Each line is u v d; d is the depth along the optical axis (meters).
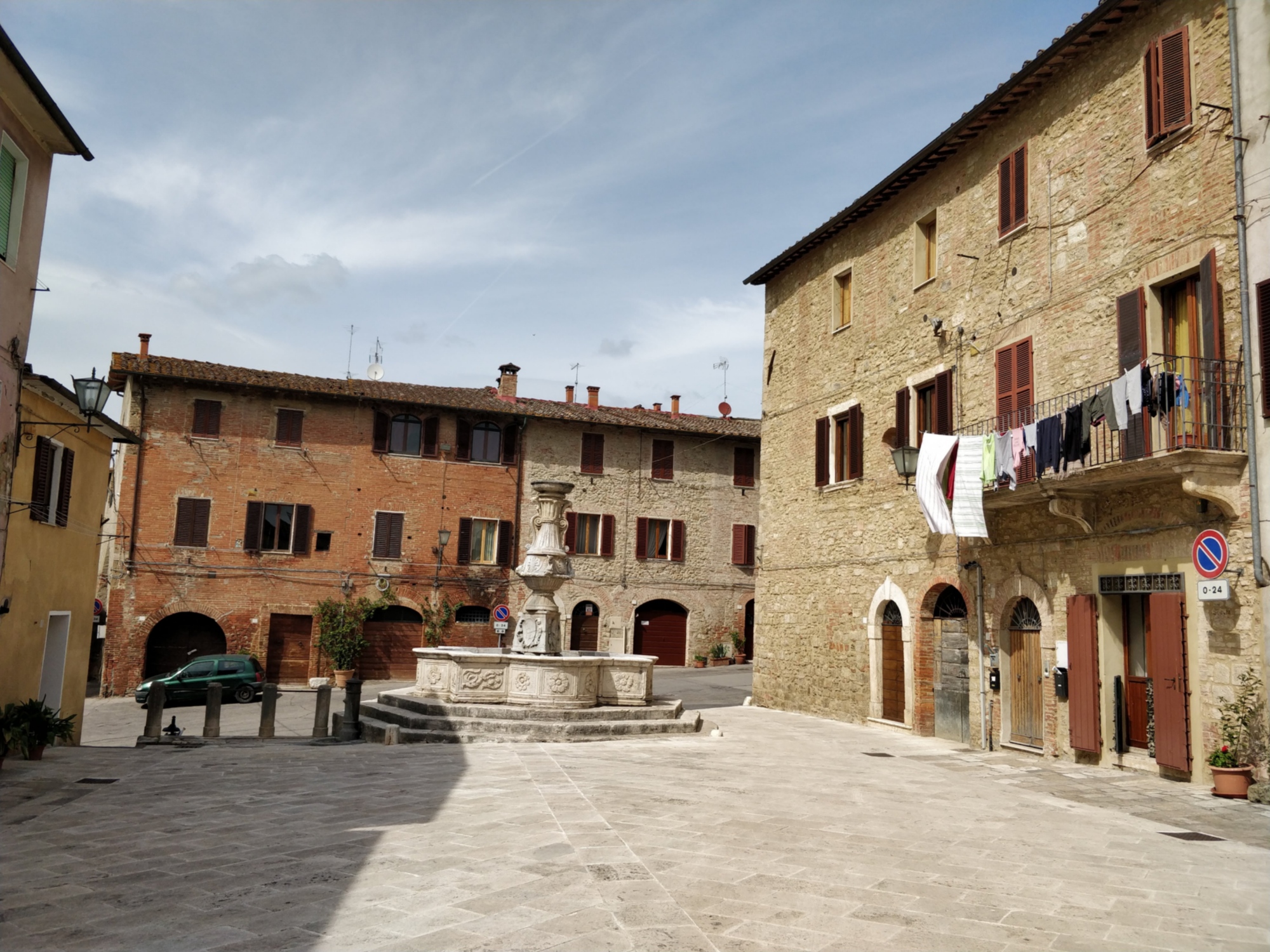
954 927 5.84
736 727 18.45
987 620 16.23
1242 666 11.33
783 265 24.22
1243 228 11.68
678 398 41.69
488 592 35.72
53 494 15.50
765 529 24.42
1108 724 13.49
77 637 16.89
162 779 11.14
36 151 13.17
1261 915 6.28
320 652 33.50
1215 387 11.81
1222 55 12.31
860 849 7.85
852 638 20.27
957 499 14.95
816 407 22.47
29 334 13.36
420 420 35.81
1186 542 12.16
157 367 32.94
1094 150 14.57
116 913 5.87
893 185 19.47
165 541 32.47
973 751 15.74
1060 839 8.63
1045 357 15.32
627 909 5.95
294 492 34.03
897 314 19.59
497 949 5.23
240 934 5.47
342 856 7.21
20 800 9.69
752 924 5.77
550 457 37.31
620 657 17.98
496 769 11.95
